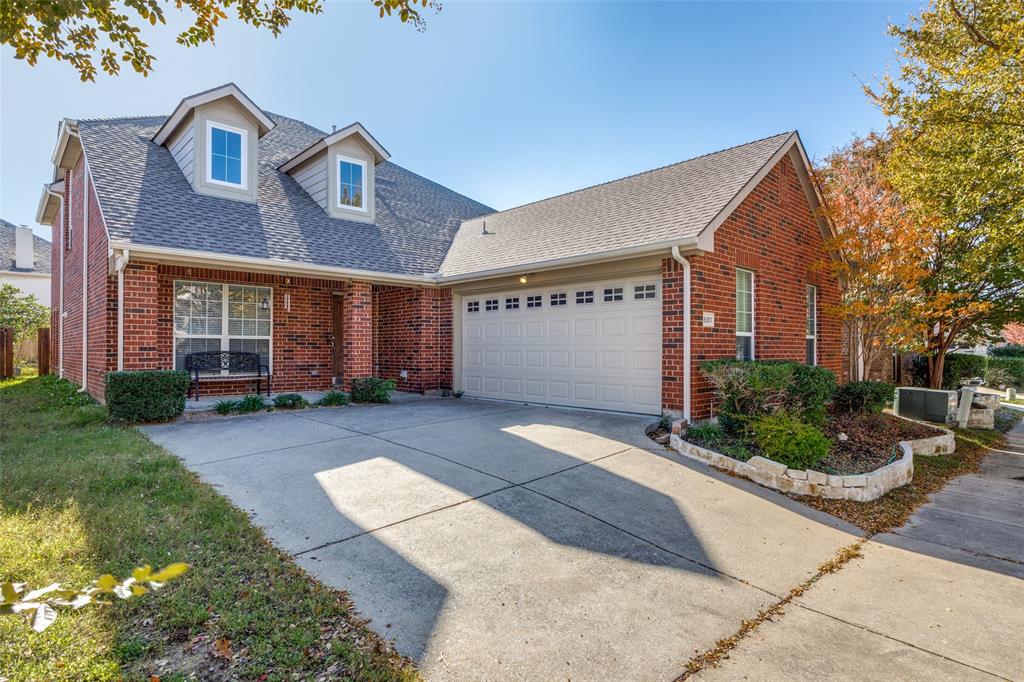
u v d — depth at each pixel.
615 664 2.60
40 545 3.40
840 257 10.77
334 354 12.03
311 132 15.12
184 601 2.87
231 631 2.66
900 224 9.34
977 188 8.08
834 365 11.45
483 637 2.78
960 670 2.63
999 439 9.41
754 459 5.69
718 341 8.17
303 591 3.10
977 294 10.71
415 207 14.65
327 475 5.29
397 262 11.28
